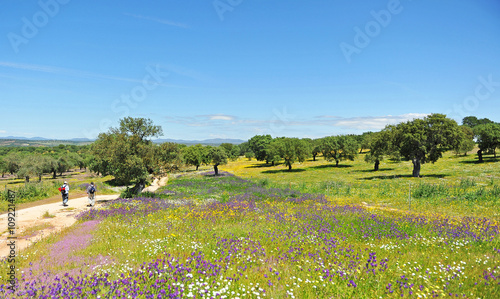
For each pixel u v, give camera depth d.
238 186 40.16
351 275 7.89
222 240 11.41
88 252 10.04
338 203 24.94
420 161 52.53
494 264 8.92
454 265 8.93
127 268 7.89
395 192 33.03
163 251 10.06
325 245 11.06
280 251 10.30
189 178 60.66
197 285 6.89
